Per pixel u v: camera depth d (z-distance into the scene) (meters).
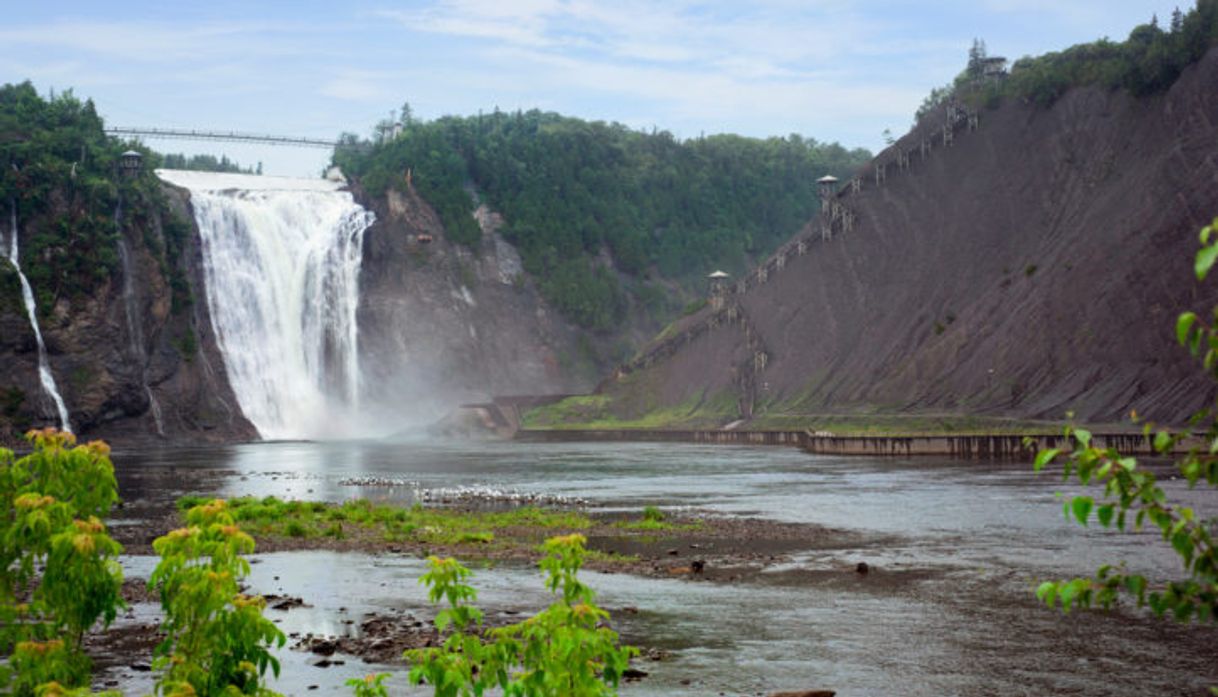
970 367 151.62
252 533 53.94
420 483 92.44
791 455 129.38
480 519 60.41
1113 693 23.92
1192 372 122.12
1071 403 130.88
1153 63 171.50
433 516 61.34
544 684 13.14
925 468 100.31
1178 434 9.95
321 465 123.75
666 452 144.62
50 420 175.75
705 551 47.28
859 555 45.44
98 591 14.23
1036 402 136.50
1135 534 50.28
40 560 14.83
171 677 13.52
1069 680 25.02
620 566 42.66
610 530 55.25
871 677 25.44
